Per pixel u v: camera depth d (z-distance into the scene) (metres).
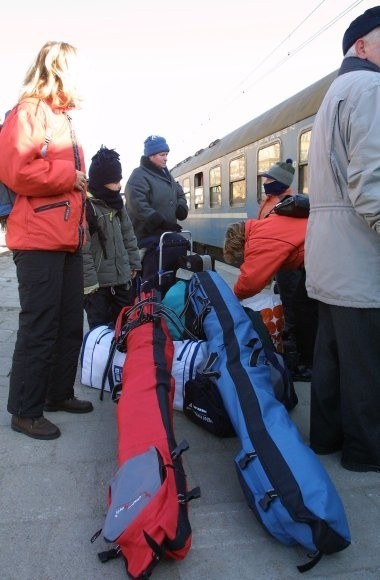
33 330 2.71
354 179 2.20
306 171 7.41
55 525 2.08
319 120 2.47
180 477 2.01
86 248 3.42
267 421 2.21
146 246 4.31
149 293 3.53
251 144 9.84
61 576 1.82
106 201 3.68
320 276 2.47
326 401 2.62
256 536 2.04
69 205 2.69
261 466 2.02
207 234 13.73
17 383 2.76
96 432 2.87
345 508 2.21
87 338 3.53
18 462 2.54
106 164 3.62
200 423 2.91
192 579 1.82
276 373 2.96
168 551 1.80
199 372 2.87
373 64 2.38
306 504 1.86
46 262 2.66
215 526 2.10
